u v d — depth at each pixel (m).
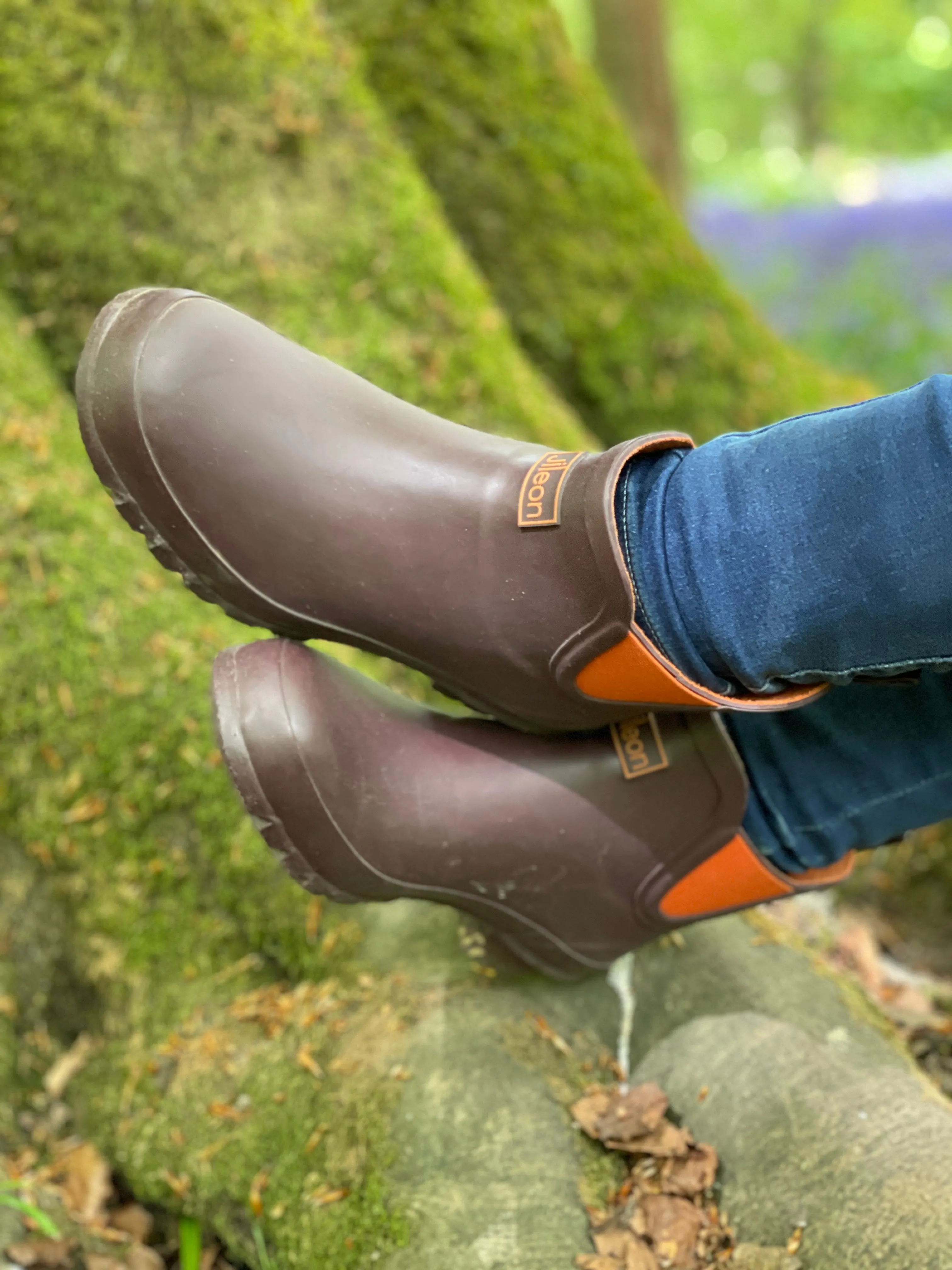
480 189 1.71
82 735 1.14
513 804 0.86
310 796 0.79
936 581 0.63
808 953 1.12
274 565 0.79
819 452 0.67
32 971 1.15
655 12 4.62
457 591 0.77
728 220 5.84
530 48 1.73
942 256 4.81
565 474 0.75
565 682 0.77
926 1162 0.82
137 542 1.25
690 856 0.87
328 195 1.37
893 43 12.85
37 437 1.21
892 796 0.83
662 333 1.79
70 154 1.28
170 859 1.15
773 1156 0.87
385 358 1.39
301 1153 0.94
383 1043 0.99
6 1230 0.96
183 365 0.77
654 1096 0.94
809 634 0.68
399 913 1.12
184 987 1.11
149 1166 1.00
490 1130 0.90
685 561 0.71
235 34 1.30
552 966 0.98
